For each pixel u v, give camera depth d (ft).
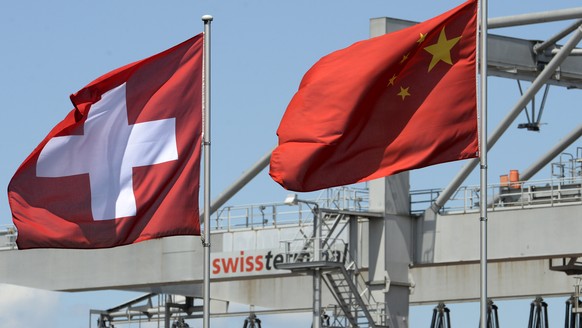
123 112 302.66
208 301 295.28
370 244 411.95
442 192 407.85
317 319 408.46
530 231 394.11
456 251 406.21
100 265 449.89
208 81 298.97
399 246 411.95
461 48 296.51
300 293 539.70
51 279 457.68
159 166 300.40
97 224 301.63
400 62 296.92
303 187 300.40
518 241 395.55
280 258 422.41
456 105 296.10
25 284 460.14
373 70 296.92
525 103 393.29
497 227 398.62
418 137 297.12
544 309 524.11
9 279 462.19
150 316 566.36
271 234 425.28
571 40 385.91
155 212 300.20
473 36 296.30
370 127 298.76
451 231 407.85
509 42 413.39
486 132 282.15
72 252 454.81
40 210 303.07
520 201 406.82
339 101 298.56
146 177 300.81
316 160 299.17
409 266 412.77
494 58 411.13
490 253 399.03
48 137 302.86
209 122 298.15
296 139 300.81
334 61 301.63
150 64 302.45
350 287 405.18
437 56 296.92
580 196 404.57
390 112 298.15
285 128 302.45
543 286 520.01
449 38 296.71
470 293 527.40
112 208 301.43
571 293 514.27
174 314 570.46
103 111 302.66
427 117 296.92
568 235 389.19
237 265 428.97
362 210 414.62
